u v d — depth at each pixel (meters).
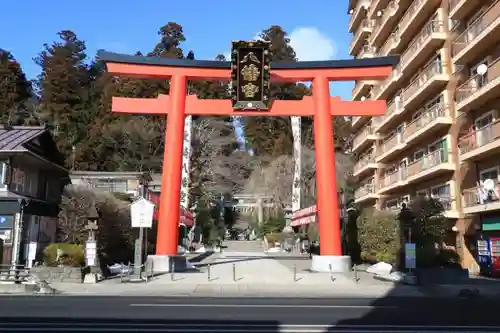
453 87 29.89
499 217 23.48
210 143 51.75
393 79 39.06
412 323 9.51
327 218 22.70
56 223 29.31
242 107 23.56
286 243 47.78
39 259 24.81
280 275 21.30
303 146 54.94
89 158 52.12
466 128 28.11
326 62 24.06
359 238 30.02
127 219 27.62
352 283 19.08
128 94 55.88
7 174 25.59
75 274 18.66
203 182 51.88
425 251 22.11
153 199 24.11
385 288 17.84
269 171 55.41
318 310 11.39
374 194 43.22
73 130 55.59
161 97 24.00
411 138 34.16
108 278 20.33
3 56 59.53
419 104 35.25
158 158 52.47
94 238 19.77
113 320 9.50
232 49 22.83
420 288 17.92
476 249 26.88
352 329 8.63
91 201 25.84
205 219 53.16
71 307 11.69
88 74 67.31
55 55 61.09
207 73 24.22
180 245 43.44
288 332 8.23
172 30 65.94
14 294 15.45
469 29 26.59
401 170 36.62
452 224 28.81
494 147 23.11
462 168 28.33
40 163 28.77
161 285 18.17
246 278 20.38
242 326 8.81
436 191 31.86
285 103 24.06
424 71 32.88
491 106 25.39
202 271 22.84
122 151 53.25
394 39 39.12
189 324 9.02
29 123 52.94
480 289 17.75
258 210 58.66
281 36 72.06
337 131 61.78
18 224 24.42
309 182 52.56
